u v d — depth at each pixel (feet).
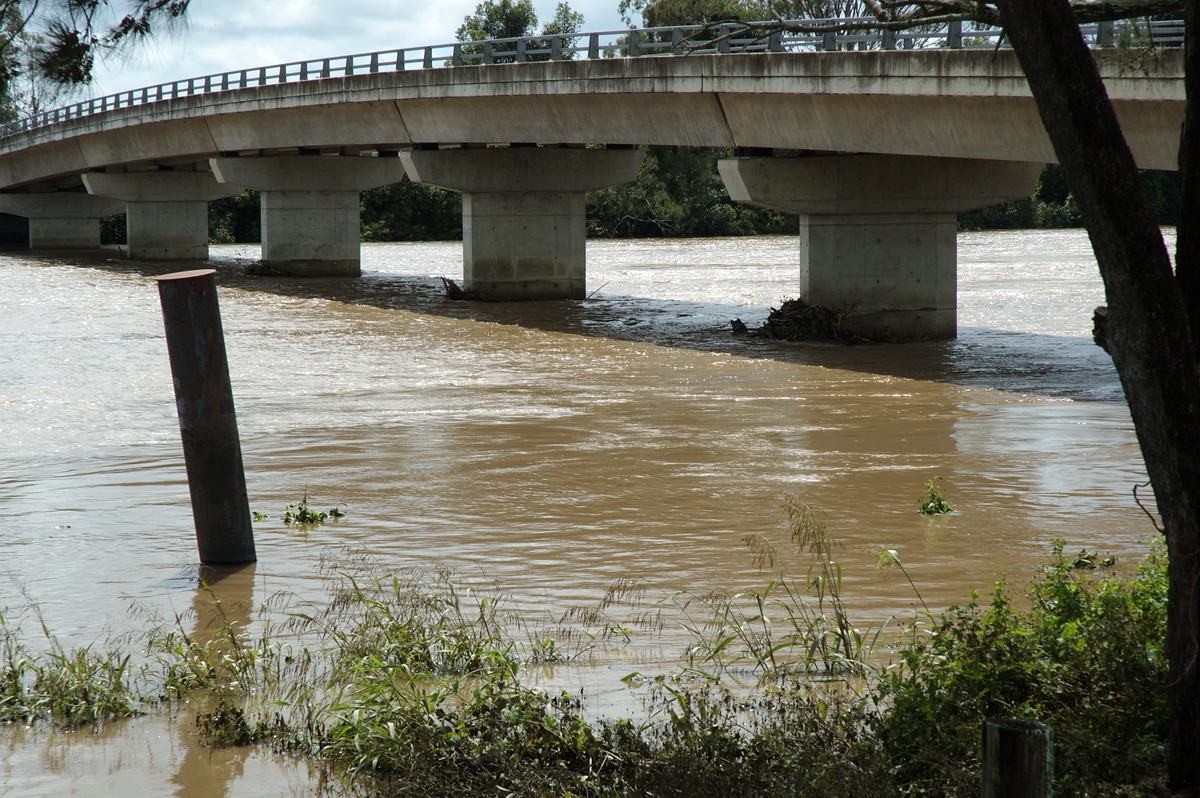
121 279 177.68
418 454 55.93
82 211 265.54
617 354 94.89
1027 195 101.45
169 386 79.87
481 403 71.87
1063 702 21.40
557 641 28.91
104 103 204.85
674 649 28.19
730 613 30.94
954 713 21.40
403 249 292.20
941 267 100.94
